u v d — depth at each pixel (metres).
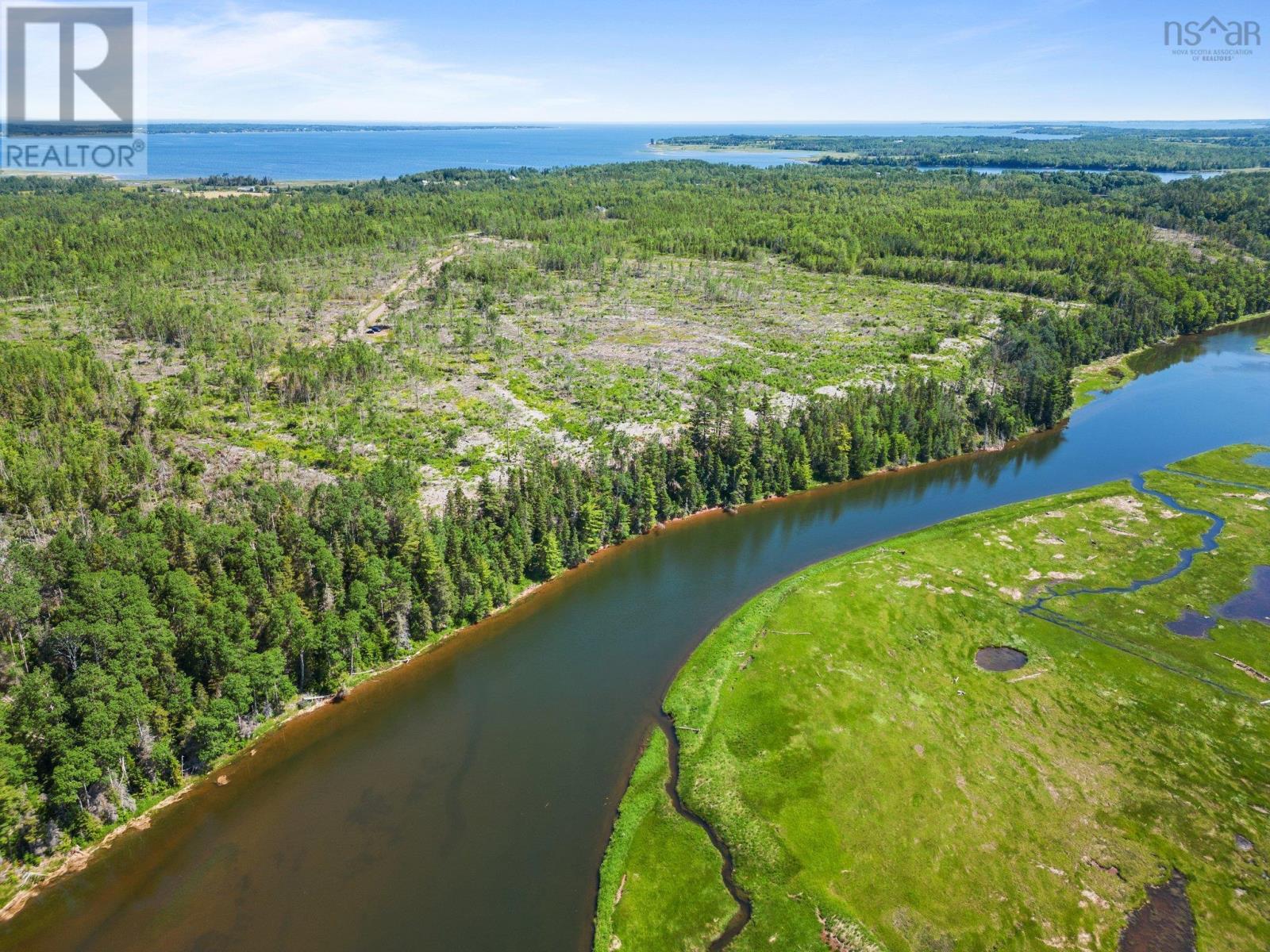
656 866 74.94
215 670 87.94
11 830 73.25
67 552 94.00
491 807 82.12
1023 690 98.12
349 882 73.31
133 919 69.75
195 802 82.31
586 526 132.25
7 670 85.31
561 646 109.19
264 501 113.25
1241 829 78.06
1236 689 98.19
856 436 165.25
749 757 87.62
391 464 132.50
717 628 112.81
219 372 180.62
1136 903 70.50
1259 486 157.00
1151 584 122.69
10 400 144.25
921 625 111.56
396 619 105.00
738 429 154.62
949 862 74.31
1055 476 167.25
